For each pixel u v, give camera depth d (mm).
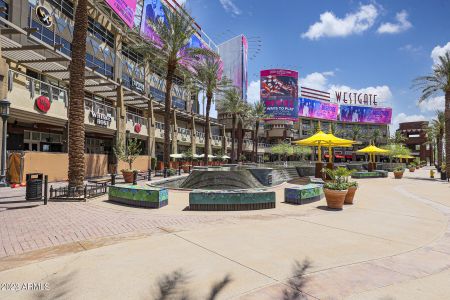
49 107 20688
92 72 26156
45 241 5863
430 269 4422
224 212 9086
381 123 118250
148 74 42156
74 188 11453
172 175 25344
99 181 16359
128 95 33844
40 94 20391
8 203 10422
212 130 69250
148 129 36625
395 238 6180
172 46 25688
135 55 39438
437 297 3488
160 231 6711
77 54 12086
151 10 41219
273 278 4004
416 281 3961
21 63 21953
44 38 23828
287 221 7797
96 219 8016
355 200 11930
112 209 9516
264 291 3598
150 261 4633
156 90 45344
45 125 24672
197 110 63156
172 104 50406
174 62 26312
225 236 6223
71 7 27297
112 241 5848
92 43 30547
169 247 5406
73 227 7066
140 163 31719
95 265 4438
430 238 6230
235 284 3789
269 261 4684
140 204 9992
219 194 9430
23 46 18969
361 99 119062
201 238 6059
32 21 22500
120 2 33312
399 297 3480
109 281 3840
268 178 17953
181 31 25641
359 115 114688
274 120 86562
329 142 21188
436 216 8750
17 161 16516
